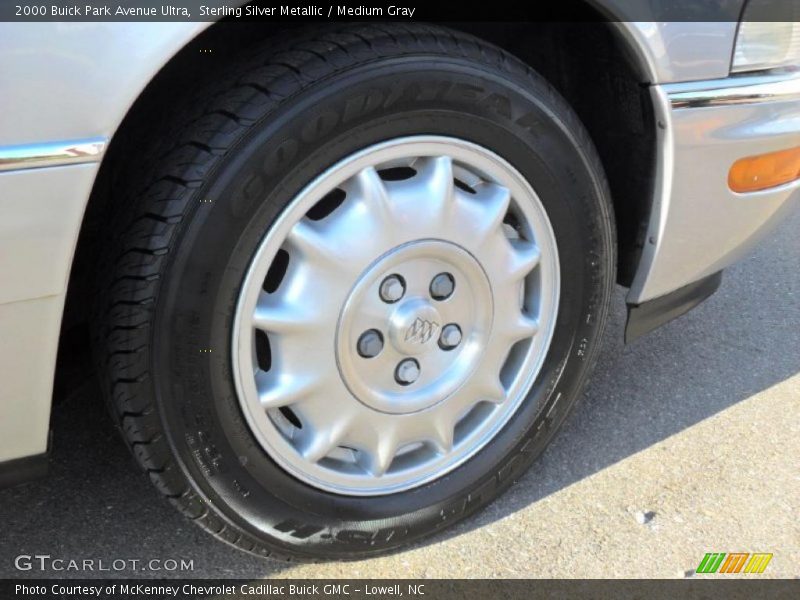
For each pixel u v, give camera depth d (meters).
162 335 1.40
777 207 2.04
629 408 2.30
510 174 1.64
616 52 1.71
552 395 1.92
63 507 1.86
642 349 2.56
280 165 1.39
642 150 1.81
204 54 1.61
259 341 1.64
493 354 1.78
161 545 1.79
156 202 1.37
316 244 1.48
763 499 2.00
